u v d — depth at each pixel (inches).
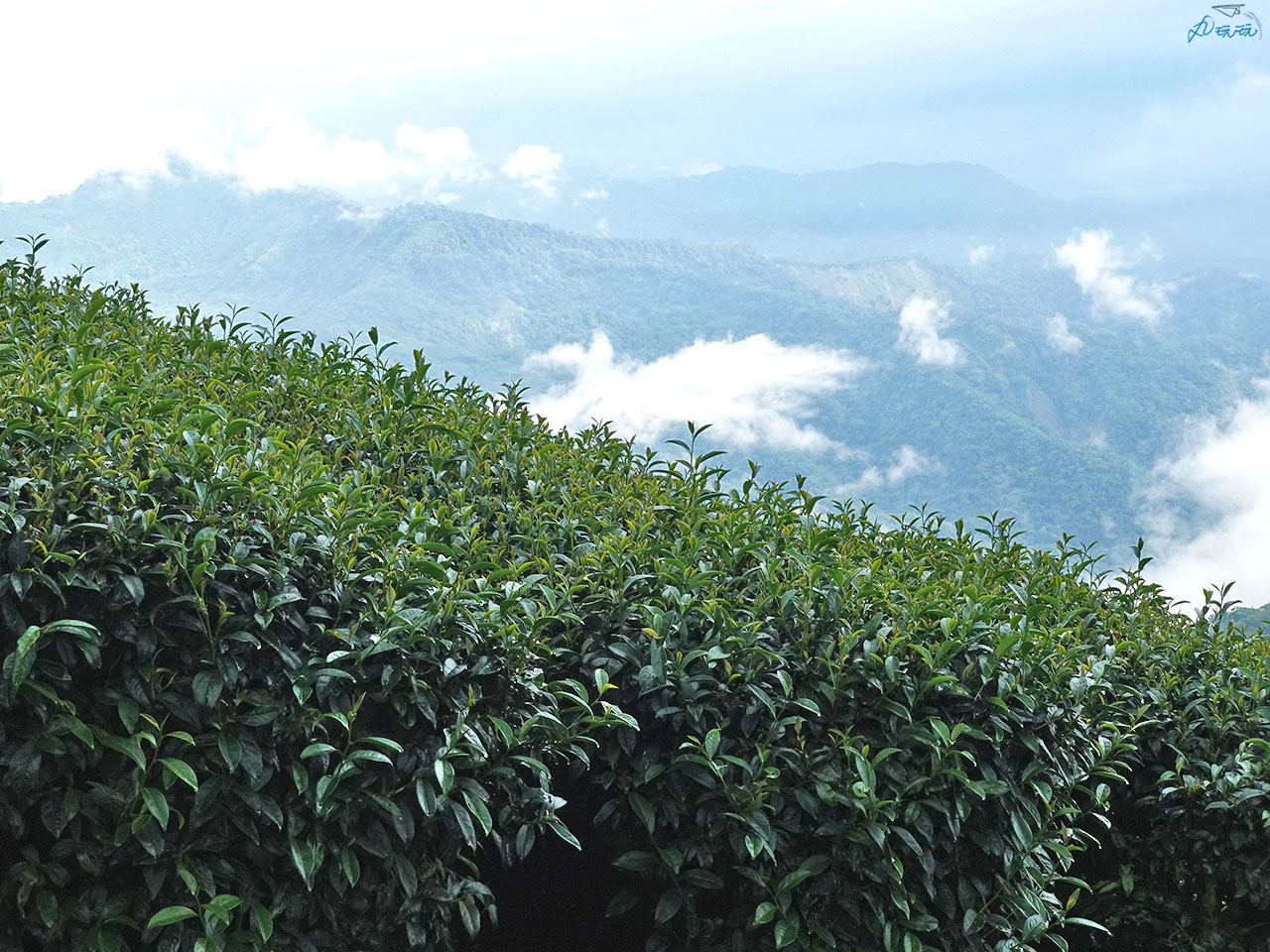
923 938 135.6
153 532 103.7
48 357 148.8
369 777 107.8
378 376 199.9
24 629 94.5
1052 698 143.2
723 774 128.1
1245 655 177.3
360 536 118.9
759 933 129.5
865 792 123.3
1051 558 200.4
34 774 93.0
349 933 110.7
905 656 137.9
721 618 134.1
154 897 99.1
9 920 96.7
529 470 173.5
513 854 128.9
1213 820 154.9
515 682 118.7
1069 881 143.4
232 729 103.2
